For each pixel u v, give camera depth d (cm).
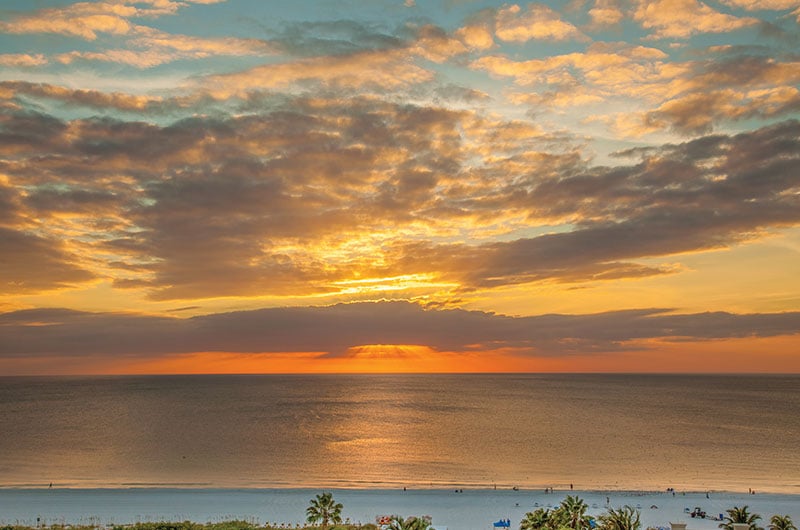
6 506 9050
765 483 11156
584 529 6488
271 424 19975
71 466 12500
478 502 9450
